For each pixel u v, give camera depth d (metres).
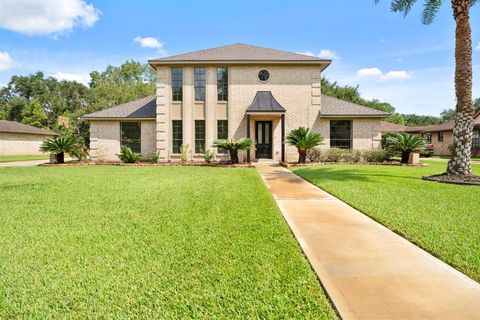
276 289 3.33
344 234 5.29
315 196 8.79
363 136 21.06
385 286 3.41
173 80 21.11
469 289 3.33
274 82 20.97
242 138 19.62
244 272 3.75
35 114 61.66
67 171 15.59
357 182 10.84
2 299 3.18
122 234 5.24
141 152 22.14
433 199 7.90
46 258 4.22
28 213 6.70
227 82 21.05
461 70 11.70
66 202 7.80
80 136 27.94
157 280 3.57
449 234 5.08
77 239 5.00
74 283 3.51
